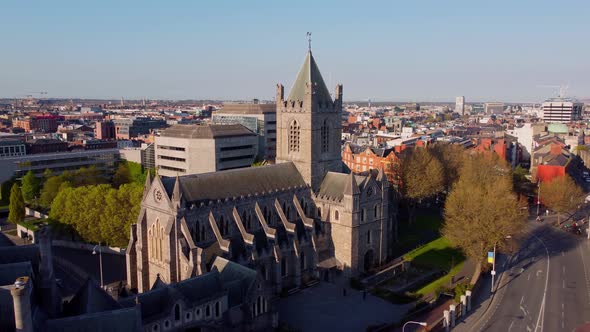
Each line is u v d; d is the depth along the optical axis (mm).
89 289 65500
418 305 94125
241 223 98875
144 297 69812
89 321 57969
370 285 106000
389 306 95625
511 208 119000
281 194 109438
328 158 119062
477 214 113312
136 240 98438
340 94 119938
